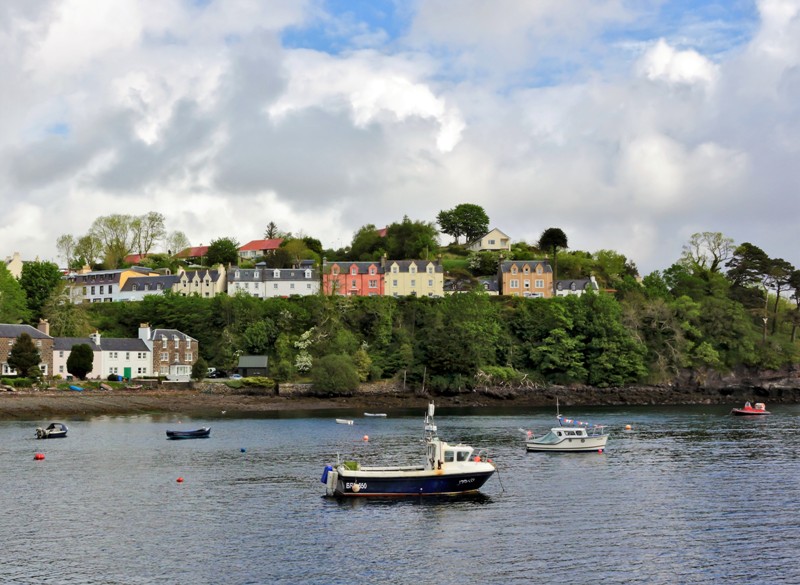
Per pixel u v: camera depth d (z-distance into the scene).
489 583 46.84
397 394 167.25
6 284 182.00
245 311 192.38
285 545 54.06
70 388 151.25
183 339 181.62
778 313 199.62
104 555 52.00
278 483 74.00
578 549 52.94
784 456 88.88
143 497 68.12
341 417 136.88
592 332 177.75
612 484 73.06
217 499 67.31
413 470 69.75
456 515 61.75
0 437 106.19
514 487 71.94
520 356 180.12
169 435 105.44
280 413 144.50
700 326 184.50
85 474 78.50
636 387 174.88
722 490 70.12
